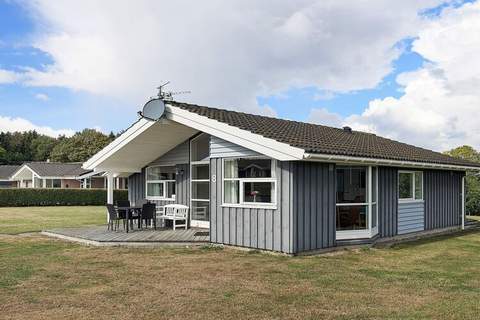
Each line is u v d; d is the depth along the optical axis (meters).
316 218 11.13
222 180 12.17
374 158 11.96
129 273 8.70
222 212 12.10
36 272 8.78
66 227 16.84
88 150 73.44
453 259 10.49
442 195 17.41
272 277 8.35
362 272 8.84
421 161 14.38
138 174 17.73
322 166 11.38
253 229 11.36
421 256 10.90
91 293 7.20
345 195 12.07
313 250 11.01
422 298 6.94
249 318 5.95
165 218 15.29
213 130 11.90
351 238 12.21
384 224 13.75
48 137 91.69
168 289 7.45
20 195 35.84
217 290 7.38
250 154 11.44
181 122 12.66
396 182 14.46
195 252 11.19
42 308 6.39
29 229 16.91
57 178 49.06
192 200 15.39
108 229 15.21
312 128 16.39
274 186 10.98
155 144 15.35
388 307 6.45
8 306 6.48
